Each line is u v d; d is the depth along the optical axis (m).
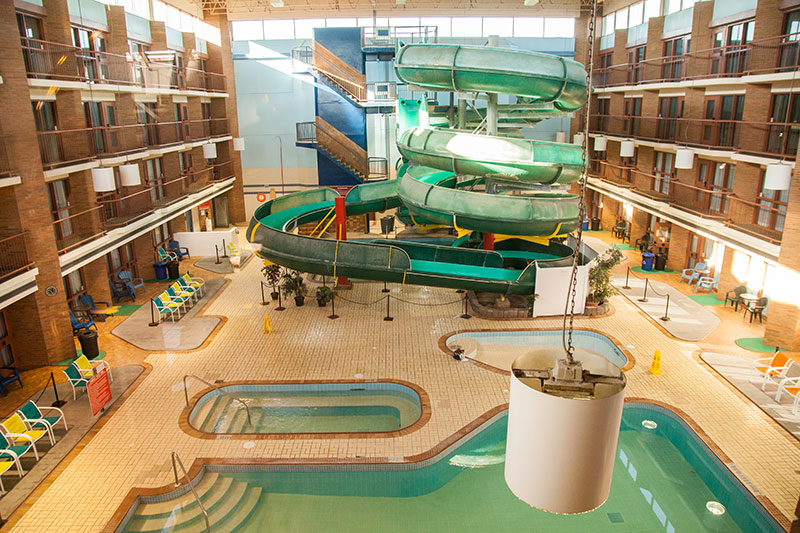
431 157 15.16
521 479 2.33
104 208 16.70
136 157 17.95
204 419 11.73
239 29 27.83
